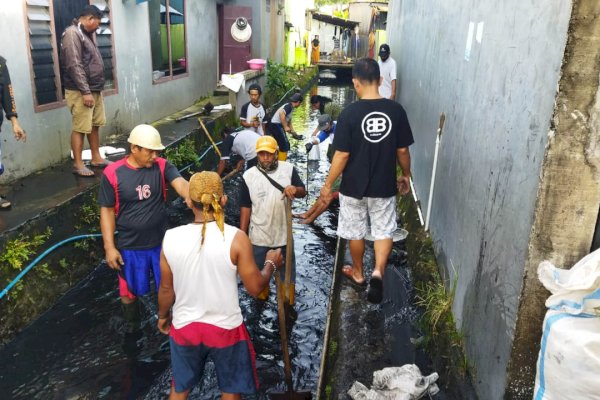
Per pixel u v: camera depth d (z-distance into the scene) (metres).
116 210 4.02
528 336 2.31
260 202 4.44
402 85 9.78
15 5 5.68
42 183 5.67
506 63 2.77
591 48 1.97
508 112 2.67
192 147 8.49
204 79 12.74
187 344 2.82
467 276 3.32
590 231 2.15
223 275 2.73
